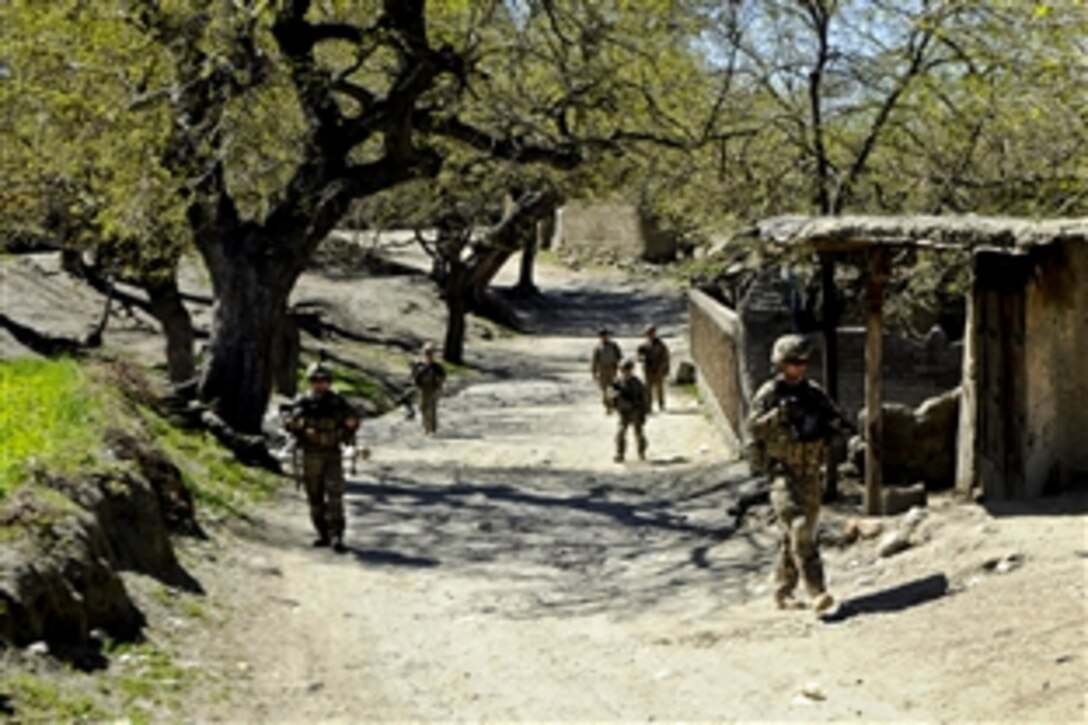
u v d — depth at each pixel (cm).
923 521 1089
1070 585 848
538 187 2591
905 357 1959
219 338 1912
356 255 3806
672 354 4106
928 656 785
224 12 1648
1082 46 1376
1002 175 1722
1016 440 1159
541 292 6253
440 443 2458
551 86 1933
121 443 1220
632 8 1742
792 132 1833
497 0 1706
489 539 1461
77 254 3014
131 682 752
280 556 1302
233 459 1733
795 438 935
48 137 1781
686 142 1828
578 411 3027
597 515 1619
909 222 1141
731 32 1781
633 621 1008
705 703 759
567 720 747
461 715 764
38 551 798
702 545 1347
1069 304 1135
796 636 883
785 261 1805
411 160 1906
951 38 1650
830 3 1725
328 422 1358
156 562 1040
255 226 1922
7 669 702
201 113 1753
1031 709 675
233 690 785
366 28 1761
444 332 4644
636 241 6869
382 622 1028
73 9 1661
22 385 1356
